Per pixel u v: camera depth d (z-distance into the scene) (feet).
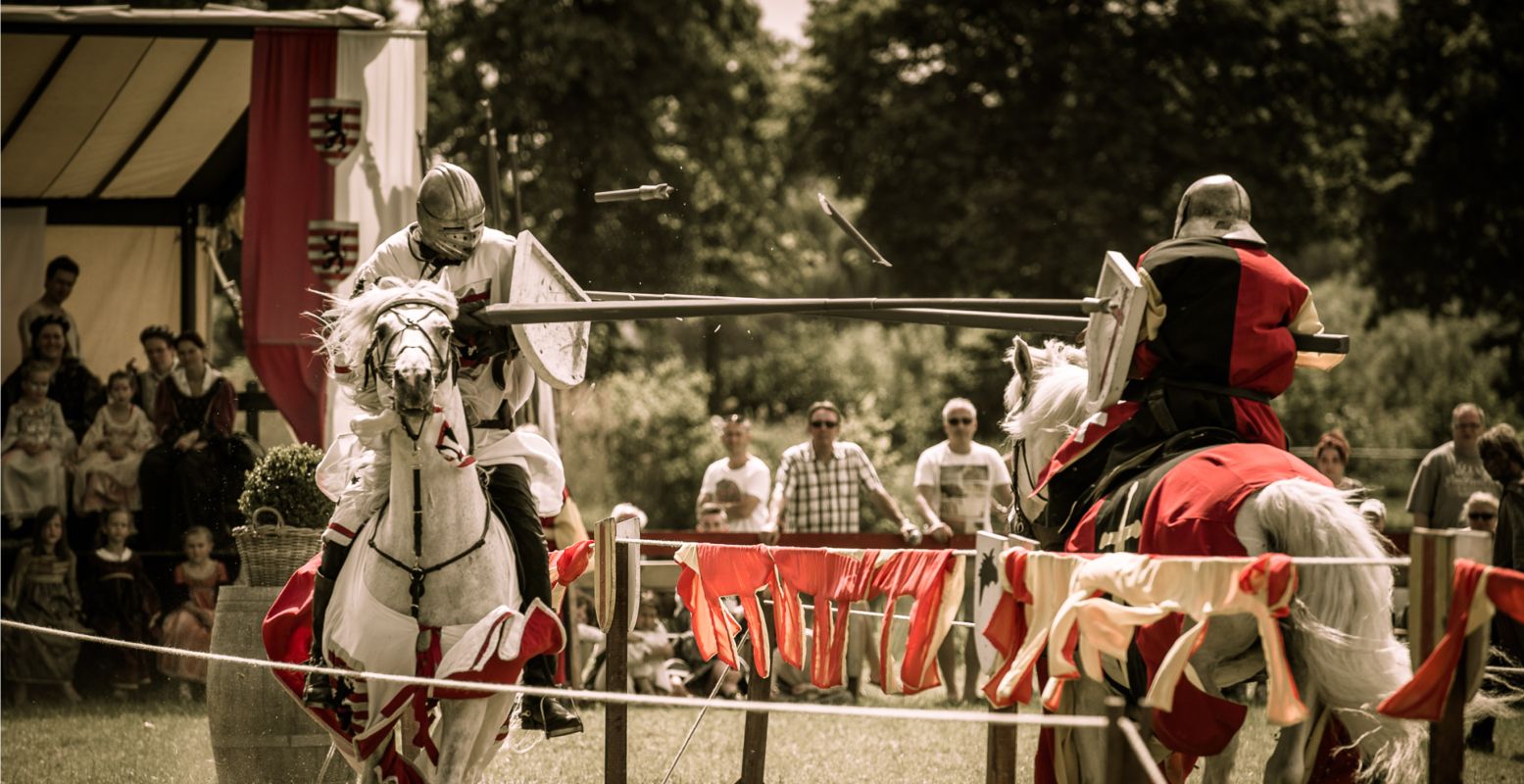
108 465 70.95
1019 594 31.01
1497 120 159.53
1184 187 156.56
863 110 173.37
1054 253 152.56
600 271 156.76
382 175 66.03
